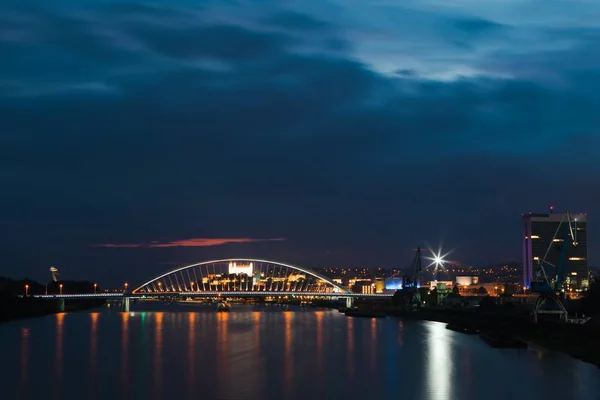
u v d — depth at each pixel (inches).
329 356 5669.3
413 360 5383.9
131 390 4013.3
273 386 4121.6
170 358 5536.4
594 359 5162.4
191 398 3777.1
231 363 5196.9
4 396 3868.1
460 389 4020.7
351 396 3816.4
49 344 6820.9
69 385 4197.8
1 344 6815.9
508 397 3784.5
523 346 6387.8
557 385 4131.4
